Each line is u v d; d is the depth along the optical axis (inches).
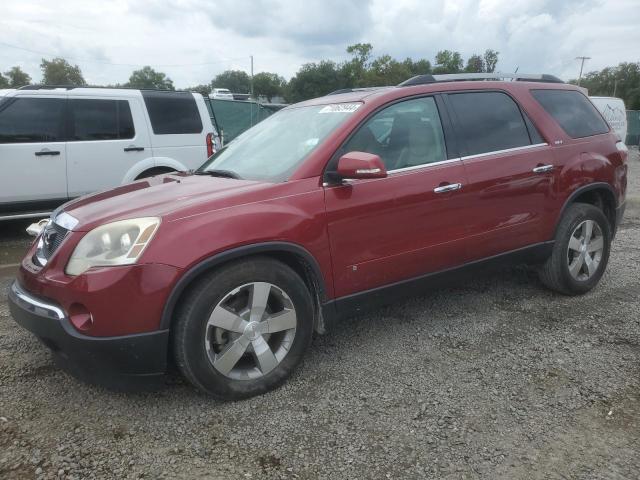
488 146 155.7
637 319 161.2
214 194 119.0
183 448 103.4
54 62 3344.0
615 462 97.6
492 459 99.0
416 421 111.0
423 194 138.7
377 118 138.5
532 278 199.6
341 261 128.2
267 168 136.3
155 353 107.1
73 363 110.1
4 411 115.6
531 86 175.6
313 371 132.6
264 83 4367.6
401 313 168.7
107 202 124.6
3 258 248.8
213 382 114.2
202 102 329.7
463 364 134.9
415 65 3420.3
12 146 271.4
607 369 131.0
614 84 3735.2
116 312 103.3
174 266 105.5
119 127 299.7
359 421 111.3
